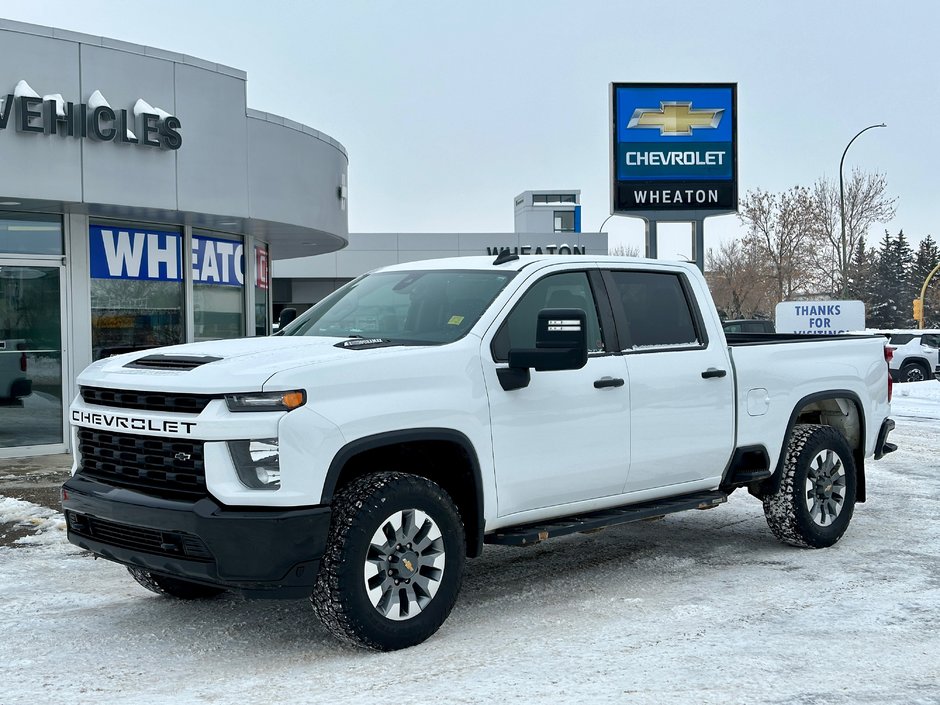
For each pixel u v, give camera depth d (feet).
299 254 67.62
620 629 17.97
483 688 14.80
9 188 35.14
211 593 20.48
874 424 26.55
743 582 21.50
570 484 19.40
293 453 15.44
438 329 18.86
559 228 198.29
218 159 41.88
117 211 39.96
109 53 37.73
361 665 16.05
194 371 16.19
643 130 76.13
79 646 17.19
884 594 20.43
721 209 76.54
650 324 21.62
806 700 14.32
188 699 14.55
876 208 205.16
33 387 40.01
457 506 18.21
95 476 17.51
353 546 16.02
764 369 23.47
